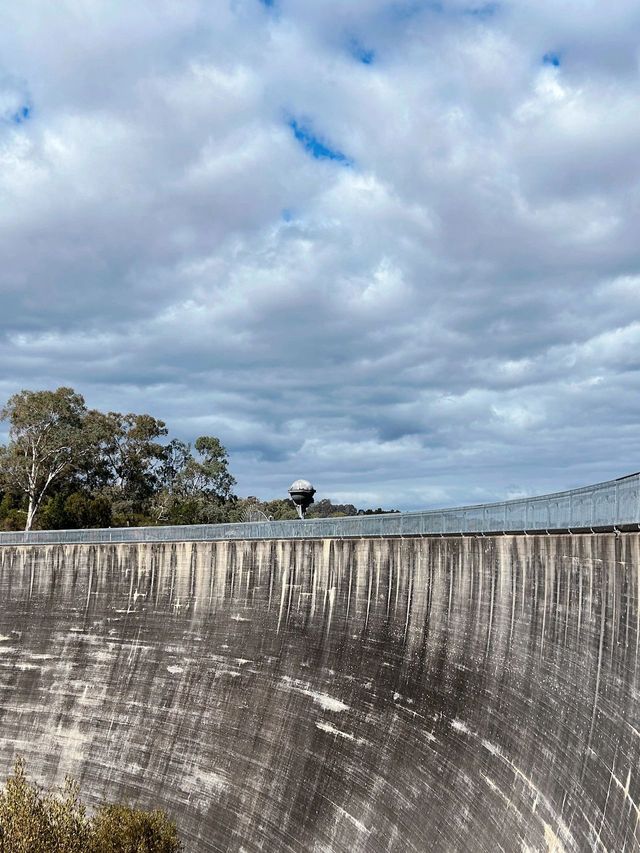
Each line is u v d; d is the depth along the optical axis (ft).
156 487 551.18
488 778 135.85
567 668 122.93
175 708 228.84
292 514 504.43
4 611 279.90
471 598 157.38
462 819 137.80
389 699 172.24
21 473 434.30
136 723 236.02
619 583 109.40
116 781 231.91
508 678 141.18
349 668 186.60
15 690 267.18
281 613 212.02
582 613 120.57
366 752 171.63
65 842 142.20
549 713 125.08
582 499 122.31
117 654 251.39
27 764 252.21
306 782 182.80
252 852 187.62
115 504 495.00
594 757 107.96
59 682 259.80
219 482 554.05
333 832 168.35
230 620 226.17
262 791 193.36
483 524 156.04
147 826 152.56
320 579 202.80
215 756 211.41
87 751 242.78
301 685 198.18
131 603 253.85
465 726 148.56
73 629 264.52
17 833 139.44
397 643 175.94
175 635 239.30
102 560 263.70
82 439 437.17
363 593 189.47
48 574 274.36
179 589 242.58
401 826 152.15
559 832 110.22
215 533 239.30
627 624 105.91
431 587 170.19
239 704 212.84
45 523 420.36
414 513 178.29
